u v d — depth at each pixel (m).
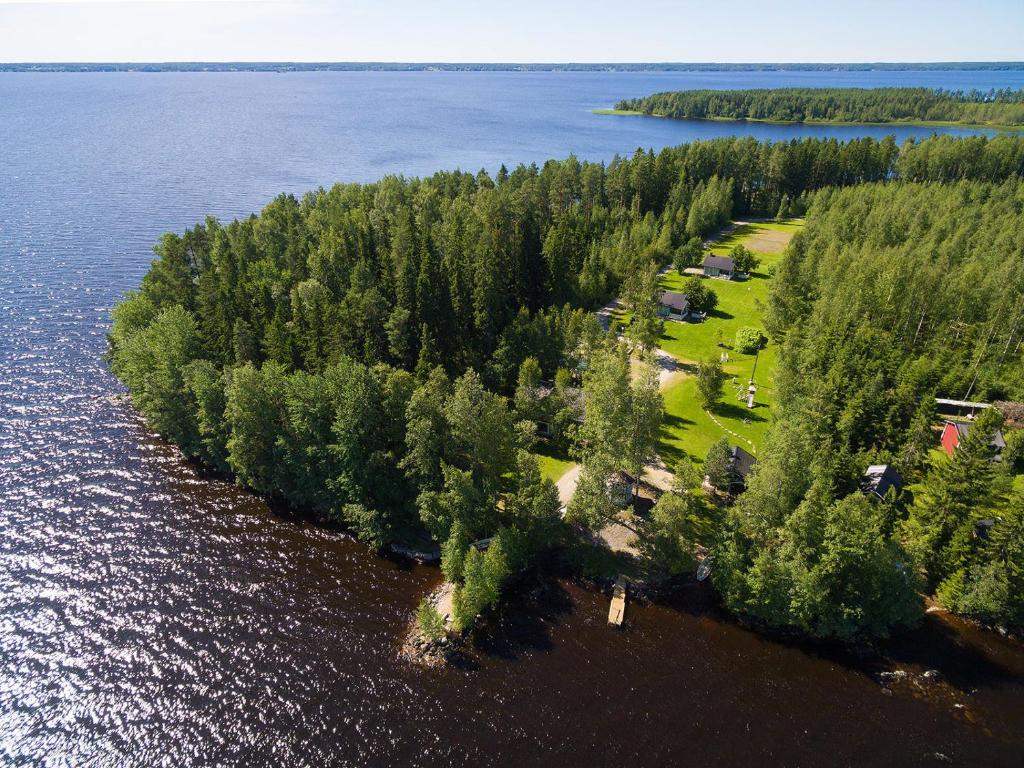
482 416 64.31
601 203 165.88
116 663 52.97
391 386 67.06
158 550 64.88
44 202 186.75
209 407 73.44
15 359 99.94
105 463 77.81
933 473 62.94
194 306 100.81
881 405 73.81
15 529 66.81
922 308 95.56
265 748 46.78
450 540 58.19
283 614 57.81
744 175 185.62
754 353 101.88
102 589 60.00
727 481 67.81
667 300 115.31
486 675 52.09
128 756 46.19
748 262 136.62
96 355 102.38
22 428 83.56
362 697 50.38
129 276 134.00
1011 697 50.38
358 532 67.19
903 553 54.97
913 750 46.59
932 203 148.38
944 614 57.12
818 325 92.94
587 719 48.56
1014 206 147.50
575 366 90.19
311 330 82.25
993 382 83.69
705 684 51.38
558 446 77.12
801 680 51.72
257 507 71.50
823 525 53.12
